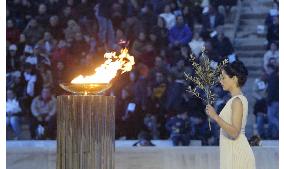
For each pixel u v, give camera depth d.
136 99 38.97
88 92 15.77
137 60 40.03
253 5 44.41
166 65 40.09
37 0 41.59
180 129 37.44
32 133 38.41
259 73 42.75
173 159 30.14
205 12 42.34
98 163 15.15
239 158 15.97
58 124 15.30
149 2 42.16
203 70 17.28
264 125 39.62
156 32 41.25
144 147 30.80
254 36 43.88
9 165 30.69
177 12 42.19
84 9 41.72
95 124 15.12
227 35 43.69
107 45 41.31
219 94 37.31
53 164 30.94
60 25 41.25
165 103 38.94
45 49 40.38
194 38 41.22
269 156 30.02
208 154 30.20
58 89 39.47
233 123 15.80
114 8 41.91
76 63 40.25
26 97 38.97
